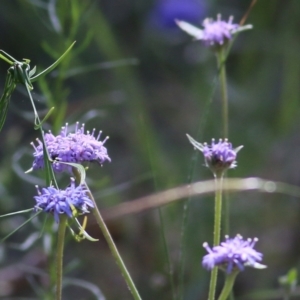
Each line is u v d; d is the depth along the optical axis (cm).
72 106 108
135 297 56
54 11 73
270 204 97
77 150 56
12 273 89
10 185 92
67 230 74
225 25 68
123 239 95
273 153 107
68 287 89
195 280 82
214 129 106
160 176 98
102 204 92
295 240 94
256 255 54
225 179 67
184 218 63
